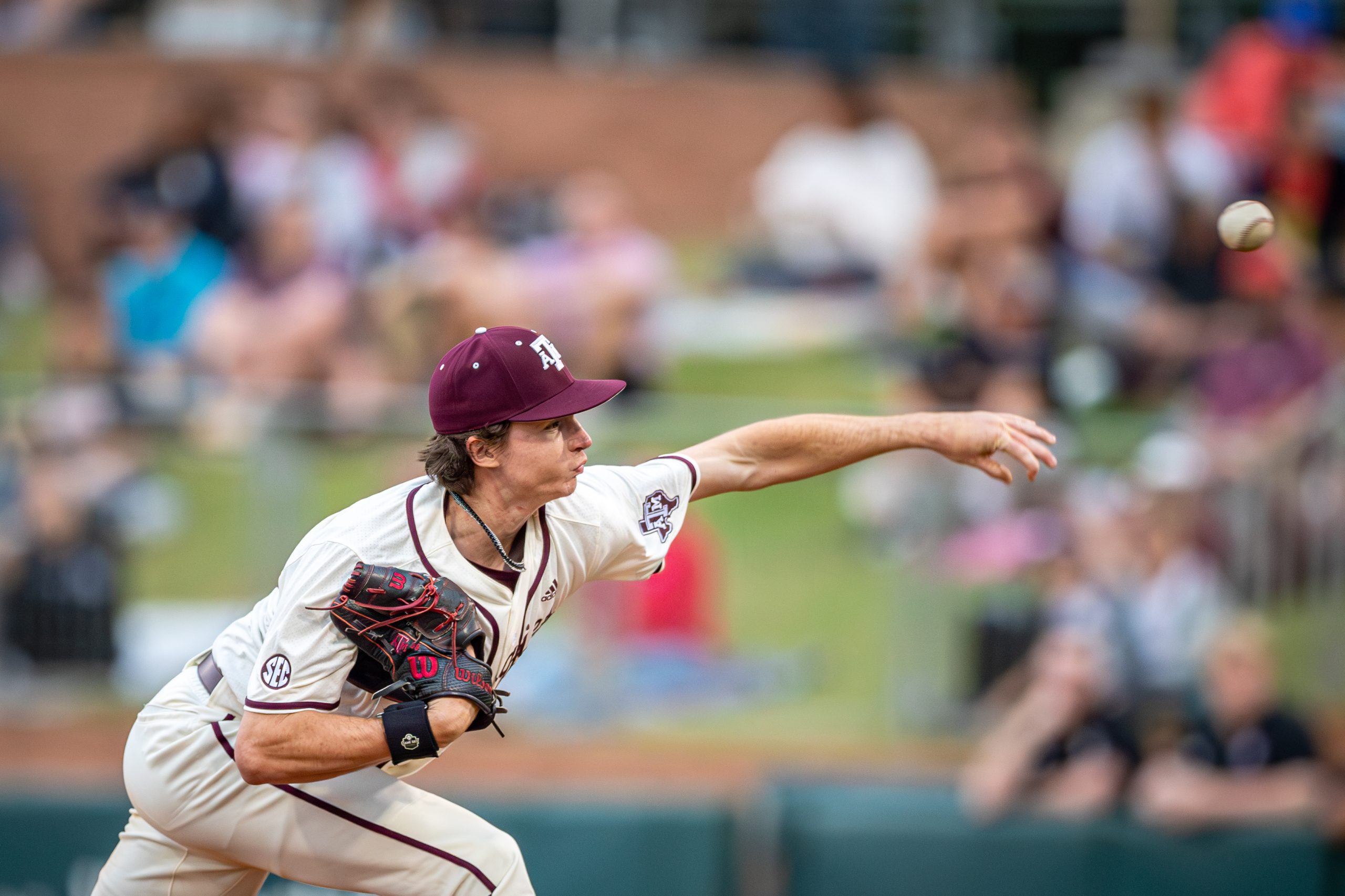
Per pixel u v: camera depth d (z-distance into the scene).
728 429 24.47
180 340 30.23
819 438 12.13
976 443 12.00
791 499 25.14
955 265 32.59
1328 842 23.34
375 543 10.23
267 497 24.33
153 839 11.63
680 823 23.81
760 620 24.80
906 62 41.12
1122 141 33.16
